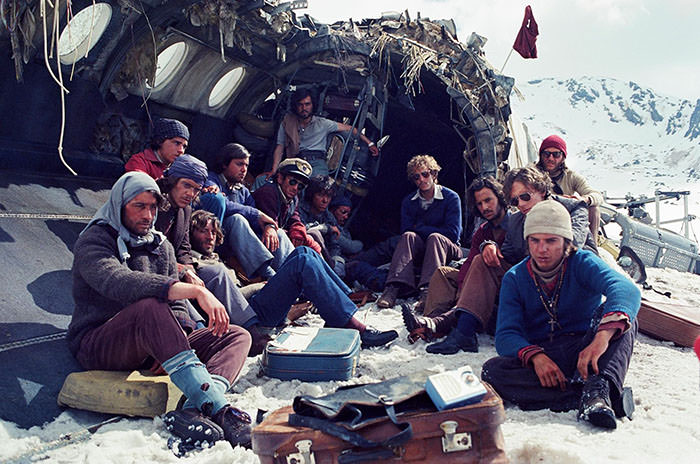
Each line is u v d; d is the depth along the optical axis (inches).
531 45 305.9
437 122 351.6
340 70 311.1
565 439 109.7
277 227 222.7
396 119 366.3
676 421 121.0
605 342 122.9
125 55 238.8
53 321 152.6
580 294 135.9
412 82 302.7
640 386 145.0
